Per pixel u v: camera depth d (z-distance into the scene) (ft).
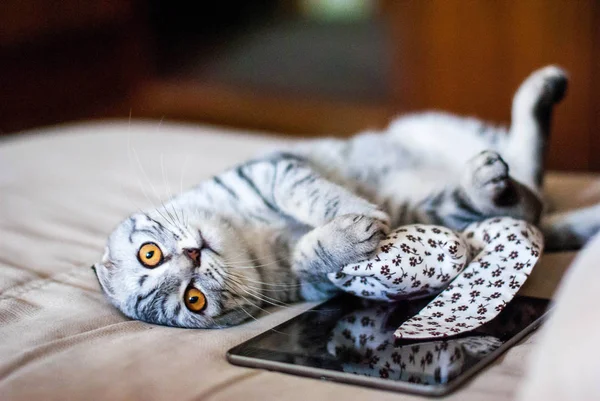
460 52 5.76
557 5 5.26
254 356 2.25
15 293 2.65
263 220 2.84
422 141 3.32
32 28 6.31
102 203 3.37
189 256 2.62
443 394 2.04
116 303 2.60
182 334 2.46
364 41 6.49
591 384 1.69
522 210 2.73
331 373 2.15
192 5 7.26
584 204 3.20
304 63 6.85
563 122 5.42
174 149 3.95
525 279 2.44
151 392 2.13
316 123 6.72
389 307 2.52
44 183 3.64
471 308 2.38
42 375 2.20
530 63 5.48
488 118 5.79
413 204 2.93
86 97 7.06
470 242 2.57
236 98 7.15
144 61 7.43
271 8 6.97
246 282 2.68
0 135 6.31
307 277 2.63
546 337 1.80
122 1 7.10
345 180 3.14
